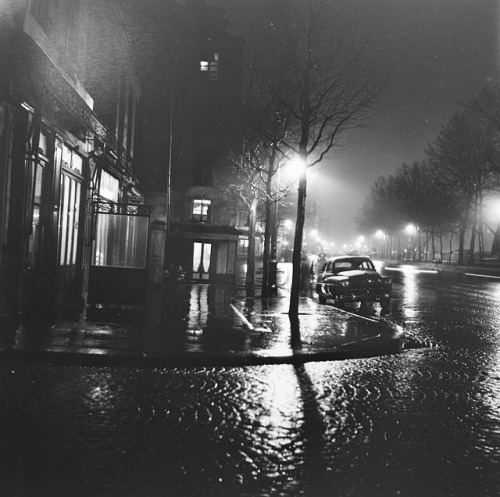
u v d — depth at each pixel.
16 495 4.13
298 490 4.38
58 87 13.46
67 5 16.41
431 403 7.34
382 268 63.78
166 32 32.69
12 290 12.25
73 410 6.43
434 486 4.51
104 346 9.85
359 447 5.43
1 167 11.89
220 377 8.70
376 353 11.44
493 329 15.80
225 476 4.61
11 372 8.38
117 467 4.73
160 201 32.81
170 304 18.83
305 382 8.53
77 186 18.22
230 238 38.22
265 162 29.91
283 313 17.45
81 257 18.41
